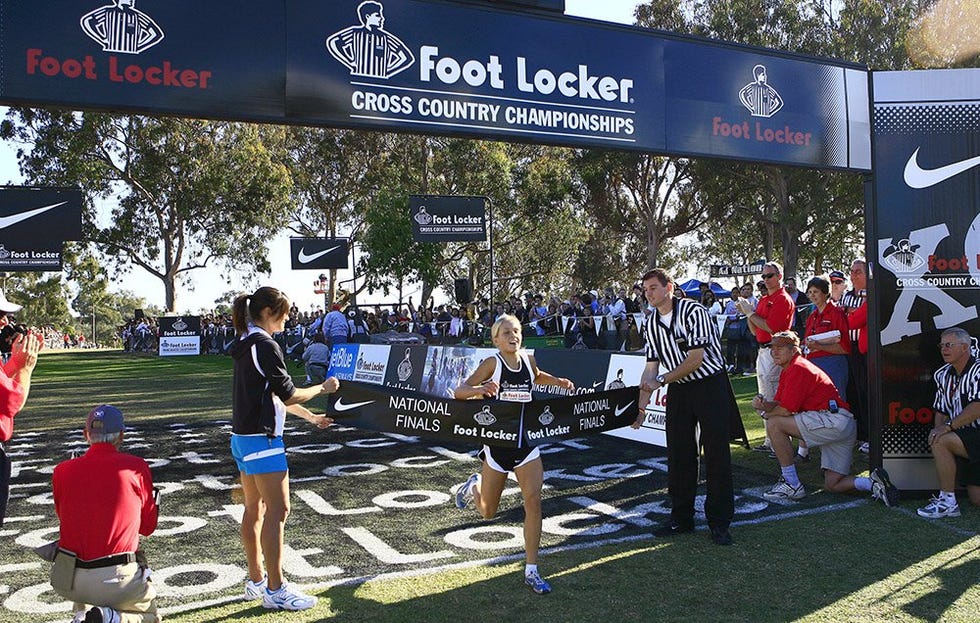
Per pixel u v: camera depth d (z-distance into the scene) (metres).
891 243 6.26
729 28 31.97
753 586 4.34
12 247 21.20
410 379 12.58
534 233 44.47
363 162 41.94
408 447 8.69
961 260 6.27
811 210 32.72
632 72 5.99
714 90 6.24
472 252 41.06
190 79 4.79
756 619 3.90
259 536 4.23
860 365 7.71
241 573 4.67
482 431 4.55
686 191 39.66
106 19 4.59
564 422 4.74
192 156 38.72
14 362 4.18
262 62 4.96
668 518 5.73
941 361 6.25
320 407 12.23
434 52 5.41
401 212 35.12
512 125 5.63
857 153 6.64
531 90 5.69
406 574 4.59
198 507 6.26
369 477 7.23
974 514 5.73
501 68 5.60
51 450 9.02
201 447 8.99
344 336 16.23
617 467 7.50
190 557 4.98
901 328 6.24
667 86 6.10
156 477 7.37
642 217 40.19
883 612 3.96
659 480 6.93
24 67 4.42
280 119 5.00
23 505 6.42
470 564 4.75
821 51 31.31
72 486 3.29
